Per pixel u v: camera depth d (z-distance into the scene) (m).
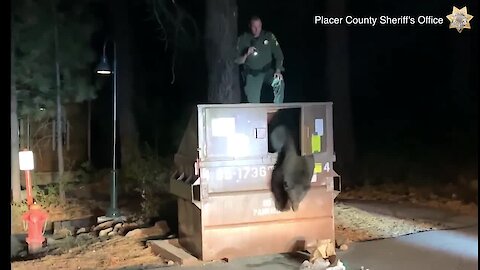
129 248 8.79
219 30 10.52
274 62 10.01
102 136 17.81
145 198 11.62
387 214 10.49
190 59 18.28
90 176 15.81
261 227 7.73
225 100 10.48
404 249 8.00
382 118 18.44
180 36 16.25
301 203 7.86
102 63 11.20
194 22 14.98
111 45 15.14
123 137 16.98
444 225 9.54
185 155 8.09
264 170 7.75
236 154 7.63
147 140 18.44
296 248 7.86
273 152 7.88
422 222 9.78
